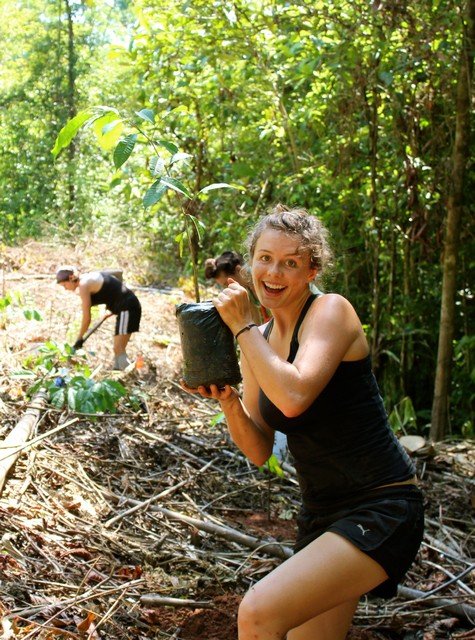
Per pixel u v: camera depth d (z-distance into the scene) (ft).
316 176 25.11
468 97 20.06
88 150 57.21
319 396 7.86
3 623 9.18
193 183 27.89
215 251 37.40
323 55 20.18
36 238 49.62
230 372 8.48
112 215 48.11
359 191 24.79
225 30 21.48
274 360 7.60
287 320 8.38
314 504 8.38
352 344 7.93
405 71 20.36
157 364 26.02
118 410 19.42
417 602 11.94
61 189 56.44
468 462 19.06
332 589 7.41
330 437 7.95
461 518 15.94
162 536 13.26
